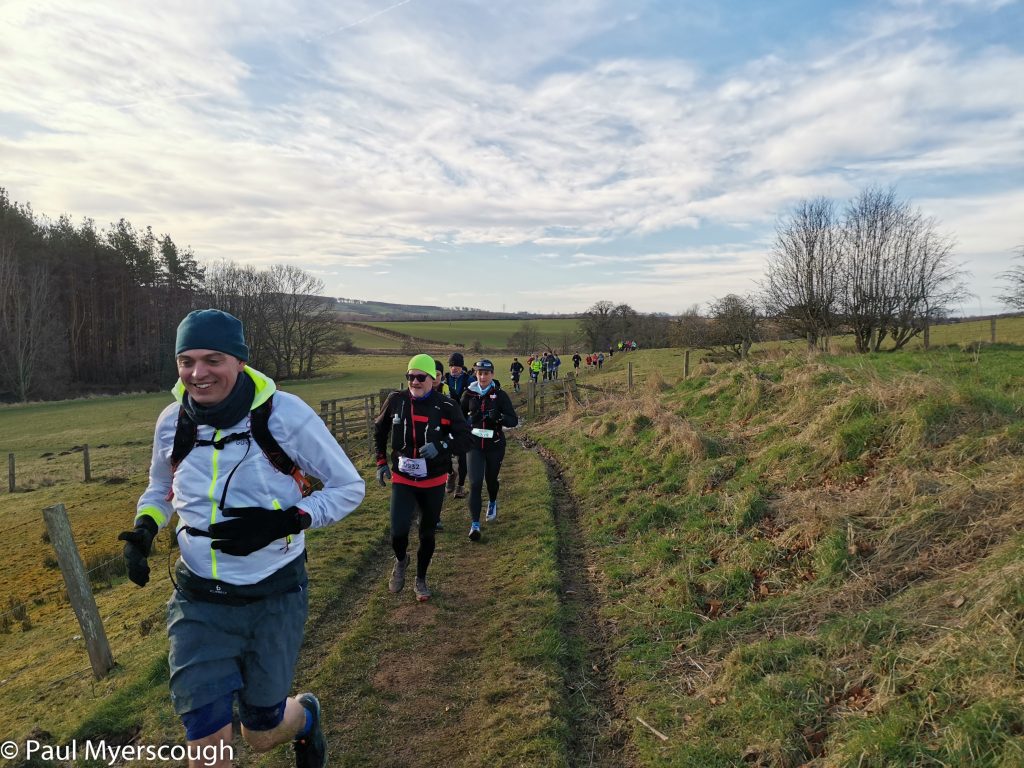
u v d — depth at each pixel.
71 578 4.48
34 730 3.76
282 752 3.34
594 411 15.24
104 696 4.17
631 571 5.55
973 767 2.46
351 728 3.59
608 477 8.74
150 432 28.62
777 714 3.21
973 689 2.81
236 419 2.26
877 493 5.14
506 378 43.69
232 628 2.31
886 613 3.69
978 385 6.84
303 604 2.50
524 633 4.59
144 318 59.19
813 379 8.53
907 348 20.86
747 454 7.30
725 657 3.92
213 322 2.21
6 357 46.78
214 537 2.22
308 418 2.38
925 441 5.61
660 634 4.45
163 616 5.59
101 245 58.62
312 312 63.78
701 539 5.71
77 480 18.86
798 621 4.06
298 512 2.29
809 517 5.10
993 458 5.05
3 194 51.16
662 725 3.46
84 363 56.31
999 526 4.12
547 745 3.31
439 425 5.31
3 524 14.08
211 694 2.22
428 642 4.59
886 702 2.99
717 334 27.52
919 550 4.29
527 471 10.61
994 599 3.22
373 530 7.43
